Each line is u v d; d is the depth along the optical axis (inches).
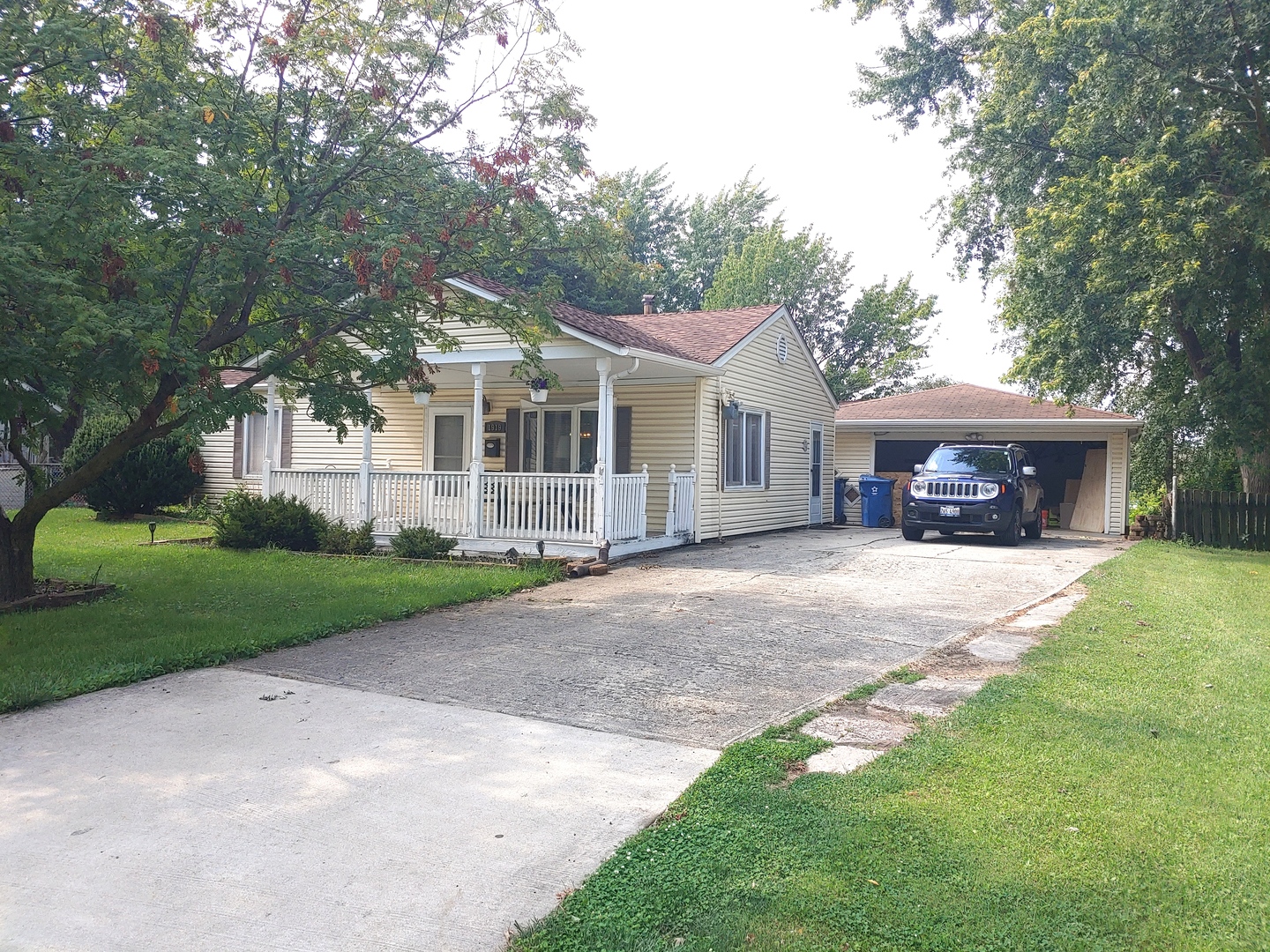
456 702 244.8
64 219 288.8
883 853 146.9
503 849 154.6
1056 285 747.4
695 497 621.6
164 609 369.4
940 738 205.2
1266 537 708.7
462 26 398.9
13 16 305.1
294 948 126.1
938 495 657.6
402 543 539.2
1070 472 987.9
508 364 564.4
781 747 200.7
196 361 318.3
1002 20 853.8
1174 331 729.0
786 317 763.4
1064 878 138.2
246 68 376.5
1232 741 202.5
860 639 321.4
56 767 195.9
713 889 136.9
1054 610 372.8
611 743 209.8
